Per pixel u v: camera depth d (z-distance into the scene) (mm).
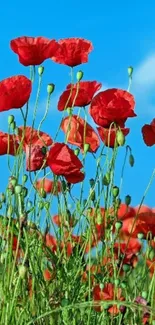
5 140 1270
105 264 1256
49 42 1226
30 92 1182
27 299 1160
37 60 1225
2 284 1122
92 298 1217
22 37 1257
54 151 1164
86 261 1233
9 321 1067
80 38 1317
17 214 1133
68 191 1256
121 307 1163
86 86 1309
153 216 1341
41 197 1212
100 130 1301
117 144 1239
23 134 1179
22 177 1213
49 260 1181
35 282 1163
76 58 1302
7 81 1179
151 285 1174
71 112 1221
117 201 1254
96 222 1272
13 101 1170
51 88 1183
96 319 1216
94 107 1269
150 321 1117
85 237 1270
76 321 1191
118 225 1225
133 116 1244
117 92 1280
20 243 1141
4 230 1146
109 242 1280
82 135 1318
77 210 1271
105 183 1252
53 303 1151
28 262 1130
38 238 1244
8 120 1206
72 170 1165
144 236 1361
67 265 1217
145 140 1310
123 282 1215
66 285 1191
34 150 1165
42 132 1284
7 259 1119
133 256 1353
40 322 1127
